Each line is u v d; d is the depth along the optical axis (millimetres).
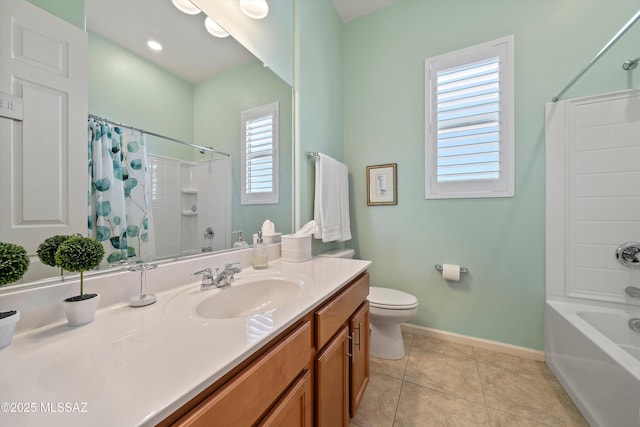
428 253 2061
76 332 604
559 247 1642
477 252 1896
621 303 1502
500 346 1810
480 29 1874
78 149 733
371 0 2178
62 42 699
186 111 1083
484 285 1875
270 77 1536
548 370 1599
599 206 1553
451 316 1977
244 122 1375
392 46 2211
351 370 1165
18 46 616
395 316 1649
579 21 1617
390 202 2199
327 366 926
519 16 1758
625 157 1496
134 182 891
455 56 1944
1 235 588
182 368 462
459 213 1952
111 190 821
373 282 2273
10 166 604
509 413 1268
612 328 1461
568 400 1348
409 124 2139
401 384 1482
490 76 1839
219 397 479
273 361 635
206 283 965
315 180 1890
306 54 1819
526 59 1736
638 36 1477
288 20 1684
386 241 2227
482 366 1645
